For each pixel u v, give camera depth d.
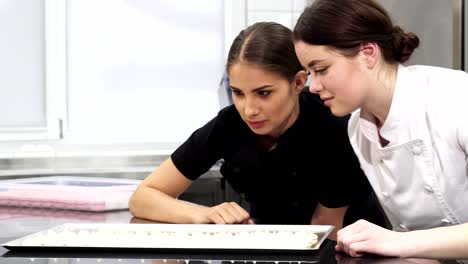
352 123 1.37
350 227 1.04
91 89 2.86
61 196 1.66
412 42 1.22
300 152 1.56
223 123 1.59
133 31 2.87
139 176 2.64
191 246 1.03
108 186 1.73
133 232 1.21
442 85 1.22
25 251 1.05
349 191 1.60
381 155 1.27
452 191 1.23
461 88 1.20
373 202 1.67
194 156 1.61
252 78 1.34
